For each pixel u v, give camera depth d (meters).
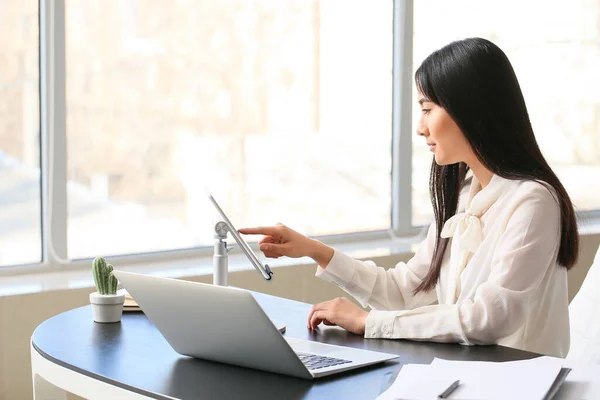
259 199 3.35
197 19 3.14
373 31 3.59
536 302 1.81
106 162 3.02
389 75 3.65
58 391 1.83
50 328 1.84
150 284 1.51
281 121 3.37
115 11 2.99
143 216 3.11
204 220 3.23
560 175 4.17
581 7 4.12
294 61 3.38
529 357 1.58
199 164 3.20
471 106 1.80
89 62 2.96
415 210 3.75
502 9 3.89
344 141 3.55
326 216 3.53
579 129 4.20
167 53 3.09
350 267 2.05
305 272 3.19
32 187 2.92
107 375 1.47
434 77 1.83
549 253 1.74
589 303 2.38
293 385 1.40
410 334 1.71
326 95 3.48
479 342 1.67
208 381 1.43
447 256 2.03
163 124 3.11
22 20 2.85
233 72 3.24
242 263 3.16
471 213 1.91
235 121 3.26
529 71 4.01
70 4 2.90
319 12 3.43
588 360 2.27
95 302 1.88
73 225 2.99
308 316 1.87
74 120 2.95
